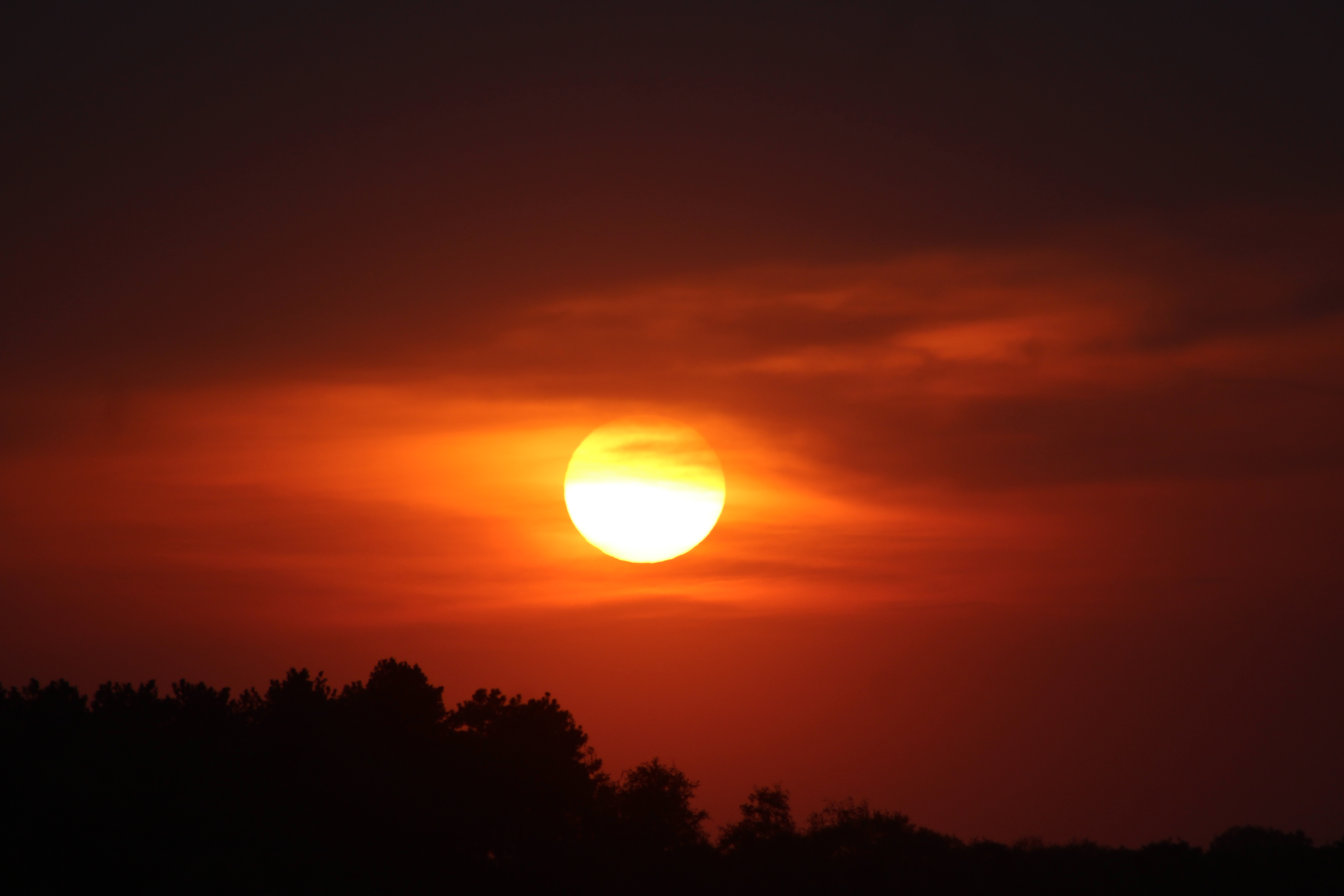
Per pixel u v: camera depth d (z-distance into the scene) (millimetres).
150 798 179250
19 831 169125
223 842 179625
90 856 170000
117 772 180750
